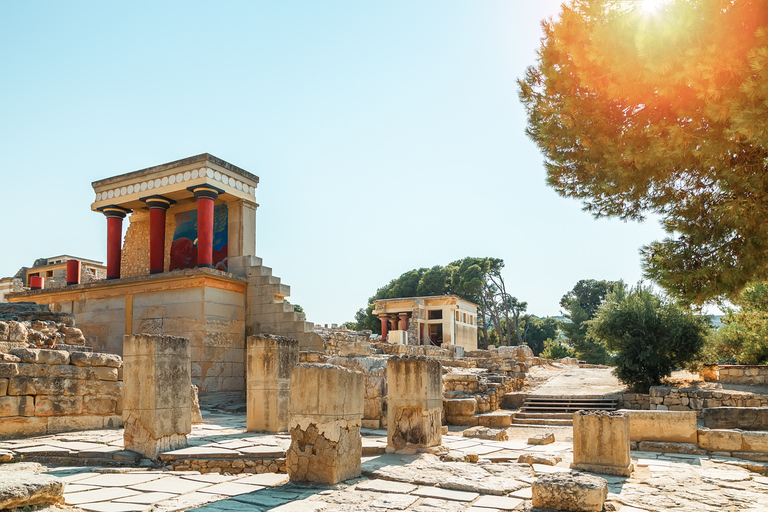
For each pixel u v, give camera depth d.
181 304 21.92
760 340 24.62
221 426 13.92
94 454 9.70
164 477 8.52
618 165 8.30
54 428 11.88
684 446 12.85
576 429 10.06
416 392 11.19
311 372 8.41
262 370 12.78
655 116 7.95
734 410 15.07
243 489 7.69
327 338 23.20
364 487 7.85
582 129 8.58
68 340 17.00
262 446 10.29
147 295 22.72
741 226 7.90
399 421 11.22
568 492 6.62
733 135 6.87
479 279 57.41
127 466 9.41
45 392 11.80
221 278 22.33
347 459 8.39
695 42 6.52
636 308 23.09
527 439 15.08
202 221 22.77
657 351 22.39
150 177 24.41
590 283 70.94
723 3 6.38
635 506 7.32
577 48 8.12
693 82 6.66
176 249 25.89
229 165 24.12
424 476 8.45
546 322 70.69
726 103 6.43
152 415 9.68
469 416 17.75
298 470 8.23
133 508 6.49
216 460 9.52
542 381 27.30
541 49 9.14
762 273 7.81
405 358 11.41
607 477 9.40
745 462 11.72
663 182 8.83
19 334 13.03
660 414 13.39
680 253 8.98
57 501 5.64
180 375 10.32
